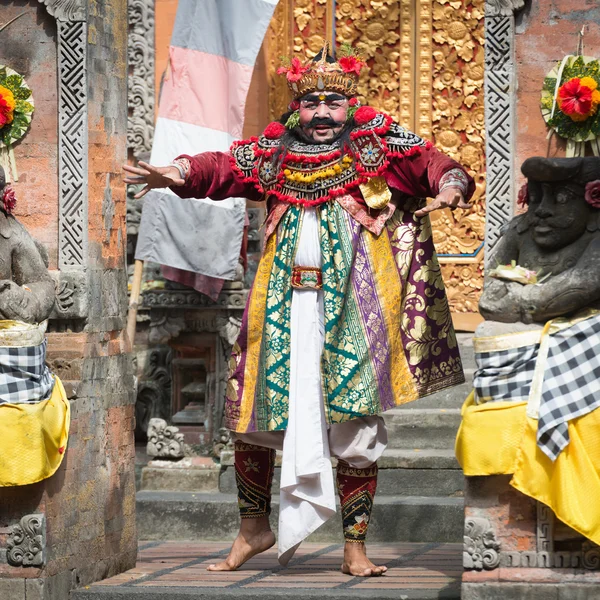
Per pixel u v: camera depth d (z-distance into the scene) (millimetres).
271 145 12984
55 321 12922
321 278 12719
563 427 10758
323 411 12625
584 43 11914
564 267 11312
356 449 12617
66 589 12312
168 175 12617
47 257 12844
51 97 12930
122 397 13719
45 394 12023
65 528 12344
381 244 12695
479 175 19344
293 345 12742
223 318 17516
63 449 12156
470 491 11180
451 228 19391
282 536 12641
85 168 12820
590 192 11164
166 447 16891
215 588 12242
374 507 15133
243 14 16953
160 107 17062
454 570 13070
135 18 18938
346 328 12523
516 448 10906
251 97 18828
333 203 12711
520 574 11039
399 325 12727
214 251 16953
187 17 17062
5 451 11656
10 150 12953
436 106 19438
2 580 11922
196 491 16578
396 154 12539
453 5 19312
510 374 11094
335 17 19531
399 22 19438
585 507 10648
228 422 13062
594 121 11711
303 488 12602
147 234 17062
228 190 13211
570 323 11055
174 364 18172
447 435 16500
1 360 11750
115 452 13508
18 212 12969
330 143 12859
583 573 10977
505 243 11625
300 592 11922
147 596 12195
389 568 13266
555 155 11930
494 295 11312
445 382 12828
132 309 17078
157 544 15430
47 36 12945
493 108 11922
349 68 12961
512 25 11883
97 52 13156
